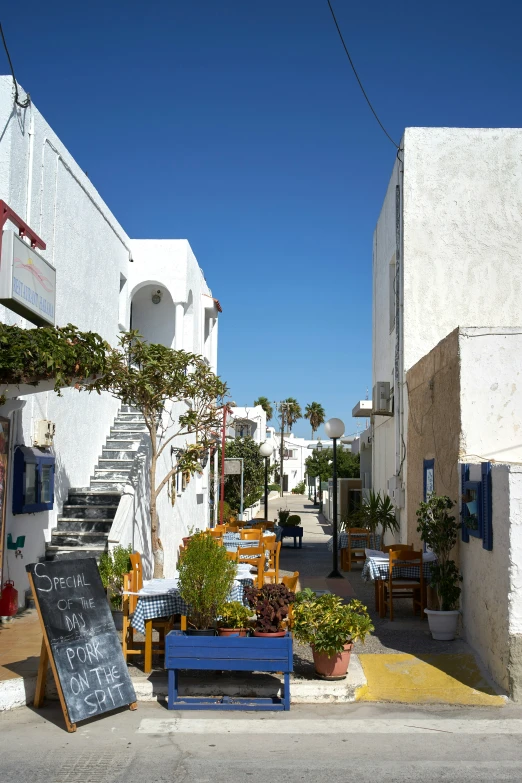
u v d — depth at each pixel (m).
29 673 7.19
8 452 9.49
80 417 13.20
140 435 15.06
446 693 7.12
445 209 13.90
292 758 5.58
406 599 12.05
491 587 7.62
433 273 13.82
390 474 16.22
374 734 6.15
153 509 10.70
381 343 17.80
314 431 95.75
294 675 7.46
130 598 7.61
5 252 7.91
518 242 13.77
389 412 15.53
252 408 57.69
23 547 10.27
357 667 7.66
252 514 38.56
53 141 11.74
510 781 5.13
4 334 7.82
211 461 25.69
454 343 9.63
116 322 15.87
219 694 7.04
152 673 7.43
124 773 5.26
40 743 5.87
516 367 9.27
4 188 10.05
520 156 13.94
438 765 5.44
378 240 18.47
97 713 6.29
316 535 31.31
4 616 9.36
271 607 6.99
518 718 6.57
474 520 8.38
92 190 13.86
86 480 13.48
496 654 7.37
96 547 11.20
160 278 17.25
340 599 7.60
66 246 12.38
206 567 7.12
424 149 14.00
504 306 13.70
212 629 7.09
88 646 6.54
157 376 10.50
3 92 10.13
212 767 5.38
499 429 9.21
